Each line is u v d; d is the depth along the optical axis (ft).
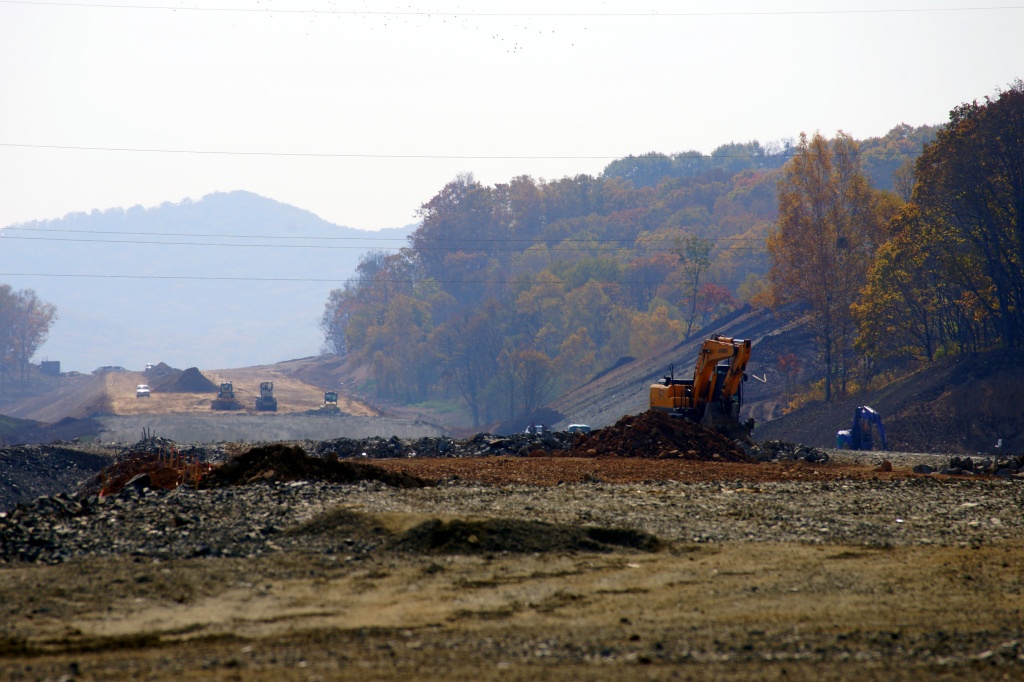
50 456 340.18
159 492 165.78
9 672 73.56
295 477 187.62
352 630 87.15
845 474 235.81
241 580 105.81
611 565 114.83
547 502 165.99
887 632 86.53
